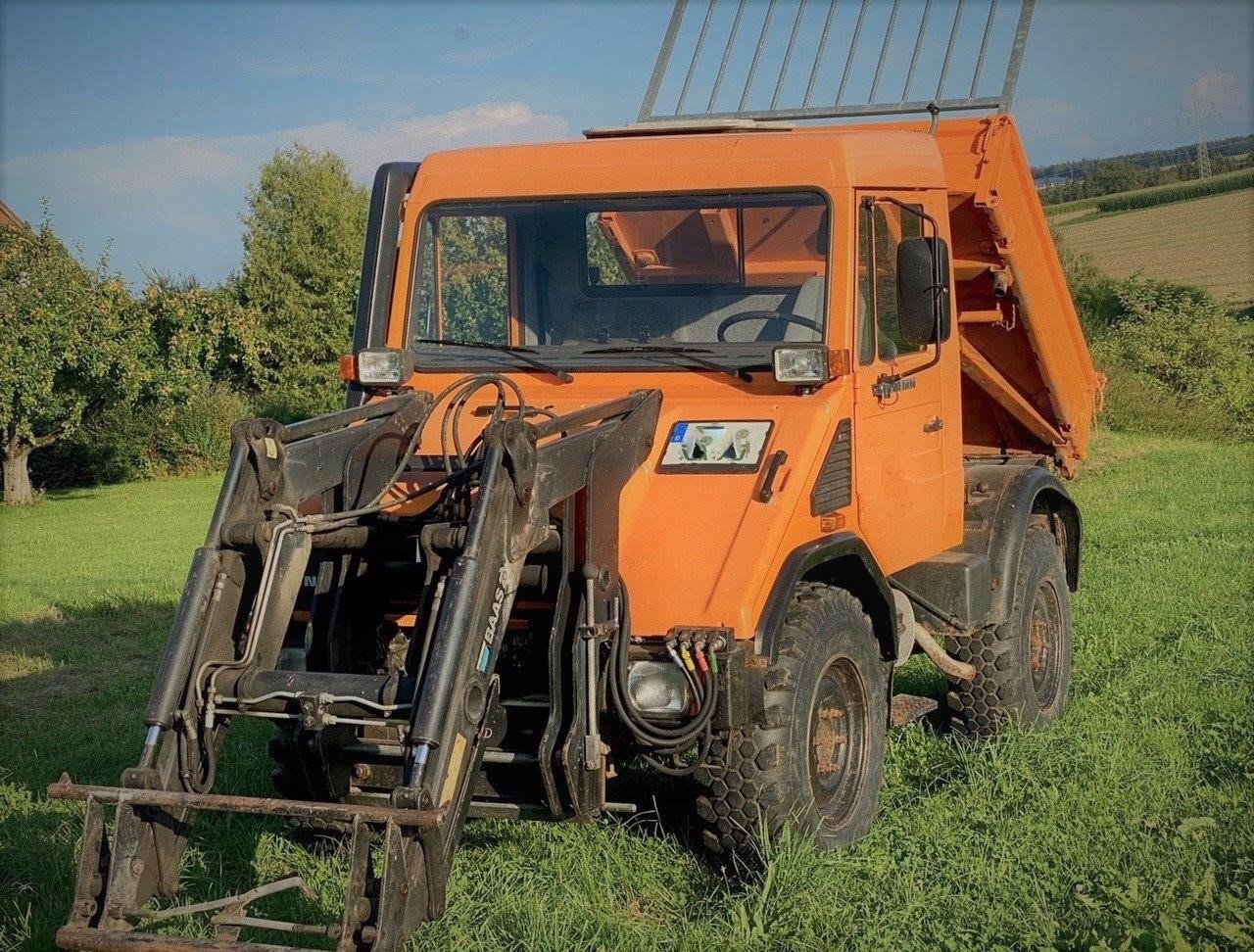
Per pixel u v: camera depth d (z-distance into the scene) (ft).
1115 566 38.52
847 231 18.47
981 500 23.91
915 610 22.25
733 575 15.96
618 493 16.30
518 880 17.28
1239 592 34.40
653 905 16.76
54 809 20.80
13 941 15.96
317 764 15.40
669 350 18.81
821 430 17.52
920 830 18.56
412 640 14.85
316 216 121.29
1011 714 23.13
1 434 86.17
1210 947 14.19
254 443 14.78
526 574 16.05
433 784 12.88
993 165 22.48
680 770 16.42
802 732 16.79
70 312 82.17
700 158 19.10
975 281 24.25
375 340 20.17
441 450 17.95
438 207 20.13
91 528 72.23
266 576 14.40
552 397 18.61
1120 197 205.05
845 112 24.23
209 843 18.88
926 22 24.66
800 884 16.01
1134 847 17.51
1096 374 28.09
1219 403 86.63
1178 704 24.13
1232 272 137.18
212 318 96.37
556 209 19.58
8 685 32.48
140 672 33.58
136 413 100.22
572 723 15.17
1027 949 14.76
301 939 15.74
